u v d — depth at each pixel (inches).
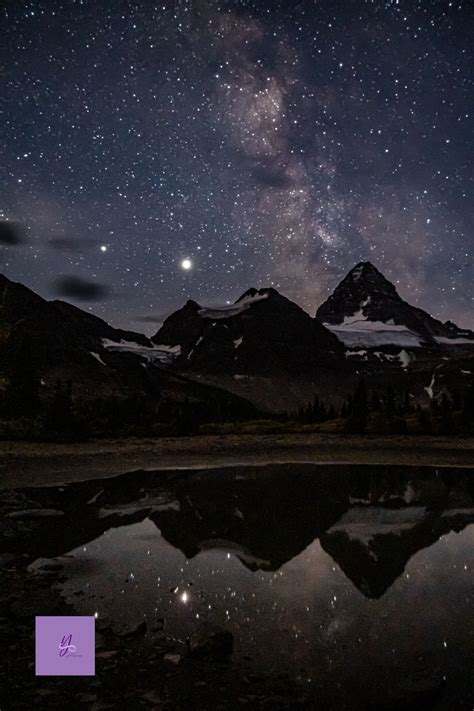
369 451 1501.0
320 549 458.9
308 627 282.2
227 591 341.4
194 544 470.3
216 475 988.6
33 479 862.5
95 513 605.6
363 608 313.3
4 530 493.7
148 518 585.0
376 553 446.0
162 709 200.5
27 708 201.2
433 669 235.0
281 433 2081.7
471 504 697.6
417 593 343.0
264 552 446.9
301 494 771.4
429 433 2018.9
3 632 267.0
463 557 434.9
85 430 1659.7
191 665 236.2
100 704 203.8
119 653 247.4
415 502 711.1
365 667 236.5
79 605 309.6
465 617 299.1
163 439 1710.1
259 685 219.1
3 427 1519.4
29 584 345.1
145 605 312.3
